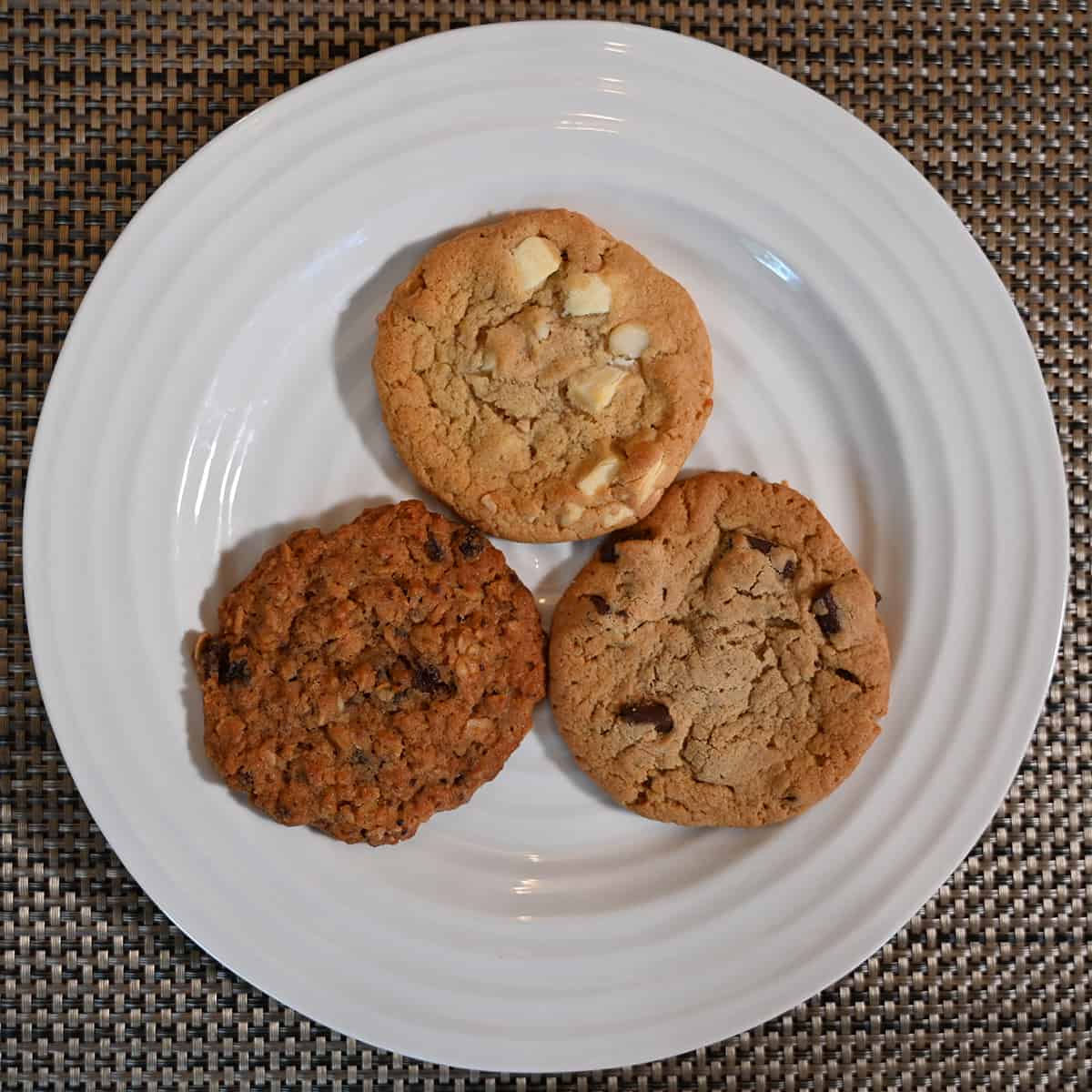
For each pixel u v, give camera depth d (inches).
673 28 17.8
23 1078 17.3
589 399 16.6
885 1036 17.9
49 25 17.5
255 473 17.3
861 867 17.2
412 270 17.0
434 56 16.6
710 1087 17.8
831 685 16.9
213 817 16.8
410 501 16.9
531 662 16.8
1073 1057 18.0
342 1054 17.6
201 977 17.5
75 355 16.6
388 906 17.0
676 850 17.5
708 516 17.0
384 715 16.6
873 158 17.0
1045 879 18.0
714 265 17.5
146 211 16.5
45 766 17.4
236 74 17.5
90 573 16.7
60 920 17.4
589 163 16.9
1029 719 17.2
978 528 17.3
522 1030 17.0
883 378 17.3
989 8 18.1
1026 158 18.1
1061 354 18.1
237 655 16.6
